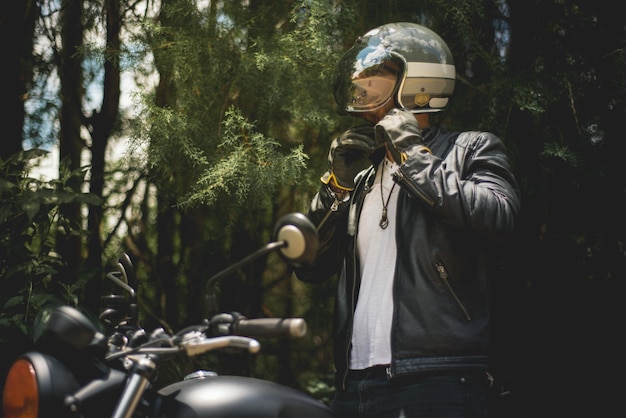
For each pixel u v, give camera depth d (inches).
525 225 162.2
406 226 99.7
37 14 173.3
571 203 159.9
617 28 155.8
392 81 106.4
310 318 190.1
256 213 174.6
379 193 105.3
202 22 151.7
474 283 98.0
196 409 75.5
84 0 171.2
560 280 162.9
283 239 76.5
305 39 143.8
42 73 177.8
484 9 155.9
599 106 155.1
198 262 187.2
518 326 163.3
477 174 100.8
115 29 167.6
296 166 142.3
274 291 197.6
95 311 170.6
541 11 158.7
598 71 153.9
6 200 143.6
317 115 144.4
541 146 156.0
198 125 146.0
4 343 140.3
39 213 143.6
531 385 165.0
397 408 96.0
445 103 109.7
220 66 150.6
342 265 108.8
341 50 149.4
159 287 188.2
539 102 149.5
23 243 143.6
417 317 96.0
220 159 143.8
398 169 97.1
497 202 96.6
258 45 146.2
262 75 149.7
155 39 148.9
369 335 99.5
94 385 73.1
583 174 154.5
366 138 107.1
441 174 95.5
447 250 97.0
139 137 143.6
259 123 155.9
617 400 163.8
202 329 78.2
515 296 162.6
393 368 95.8
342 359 103.1
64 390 72.8
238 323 76.5
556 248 161.8
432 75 107.0
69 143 182.9
